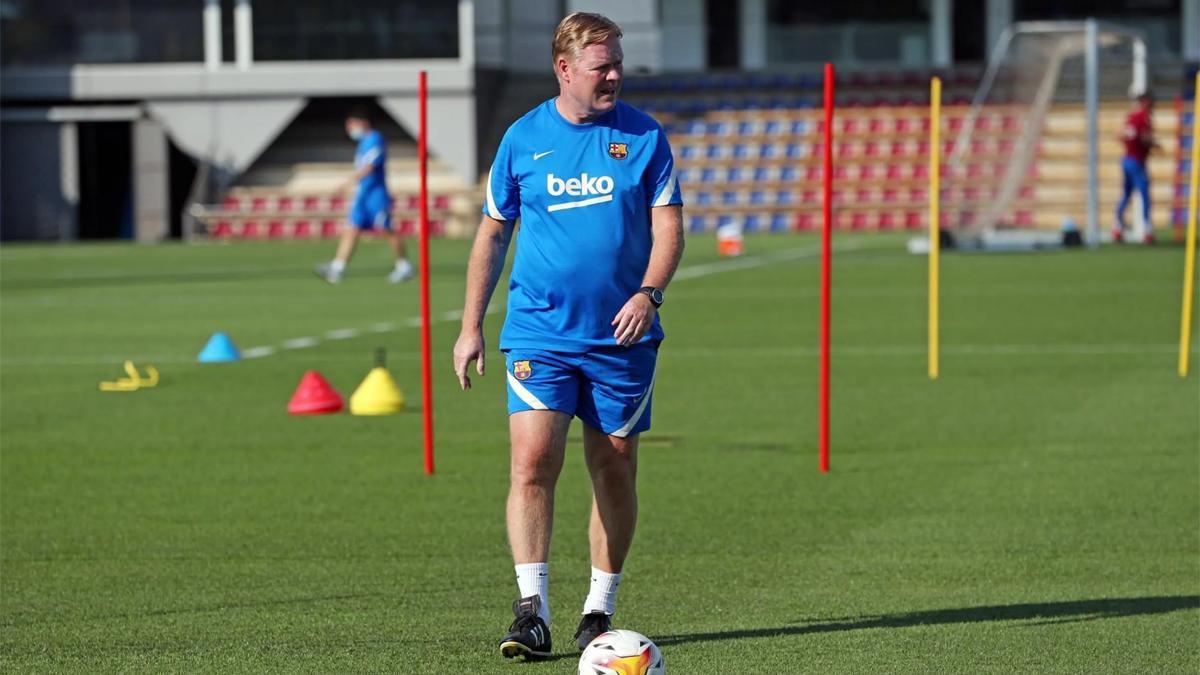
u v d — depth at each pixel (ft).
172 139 223.30
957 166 201.87
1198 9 226.99
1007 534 44.04
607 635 28.99
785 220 222.28
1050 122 209.36
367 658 32.48
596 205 31.53
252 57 221.25
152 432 63.52
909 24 232.12
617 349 31.78
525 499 32.17
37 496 50.93
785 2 234.79
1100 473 52.80
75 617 36.09
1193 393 70.33
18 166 220.43
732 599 37.19
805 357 85.05
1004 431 61.21
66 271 159.53
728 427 62.90
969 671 31.17
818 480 52.06
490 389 75.66
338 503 49.29
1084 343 89.40
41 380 79.61
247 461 56.90
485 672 31.42
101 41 220.84
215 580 39.55
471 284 32.50
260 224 223.10
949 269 144.46
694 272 146.00
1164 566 40.27
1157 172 215.31
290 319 109.09
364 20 220.02
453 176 224.53
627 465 32.53
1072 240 172.45
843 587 38.29
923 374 77.61
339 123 229.04
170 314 113.60
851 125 224.74
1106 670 31.19
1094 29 172.14
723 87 233.14
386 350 90.79
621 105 32.17
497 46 228.43
